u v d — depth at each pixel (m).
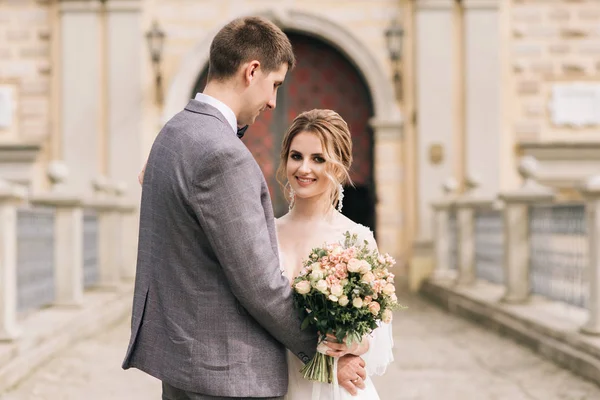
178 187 2.12
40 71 12.91
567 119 12.88
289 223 2.68
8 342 5.52
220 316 2.14
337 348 2.30
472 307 8.25
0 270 5.50
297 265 2.58
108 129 12.79
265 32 2.26
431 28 12.80
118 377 5.59
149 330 2.20
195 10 12.98
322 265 2.29
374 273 2.33
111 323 8.03
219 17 12.98
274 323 2.15
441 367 5.86
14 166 12.82
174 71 12.96
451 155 12.78
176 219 2.14
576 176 12.84
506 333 7.05
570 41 12.95
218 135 2.14
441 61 12.80
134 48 12.80
